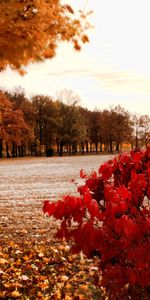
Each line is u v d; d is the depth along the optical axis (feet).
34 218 38.17
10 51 16.43
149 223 10.17
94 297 17.51
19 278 19.61
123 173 12.51
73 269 21.90
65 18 18.69
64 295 18.04
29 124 256.11
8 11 15.44
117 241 10.61
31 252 24.38
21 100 260.83
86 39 19.65
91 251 11.22
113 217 10.00
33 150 298.15
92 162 171.12
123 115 319.06
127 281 10.95
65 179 86.48
